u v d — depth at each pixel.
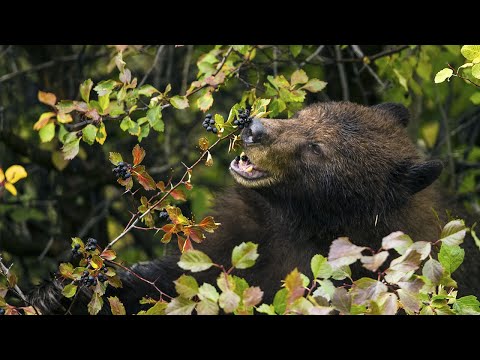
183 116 16.86
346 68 15.48
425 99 17.70
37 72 16.19
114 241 9.36
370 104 15.80
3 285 9.41
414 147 11.98
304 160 11.06
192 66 16.14
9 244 16.02
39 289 11.12
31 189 16.56
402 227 11.44
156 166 16.58
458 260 8.41
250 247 7.99
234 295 7.88
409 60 14.09
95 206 16.30
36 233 16.34
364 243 11.45
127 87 10.98
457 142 17.92
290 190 11.14
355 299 8.00
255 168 10.95
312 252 11.61
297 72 11.34
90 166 15.98
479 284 12.37
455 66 15.77
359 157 11.26
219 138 10.10
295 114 11.54
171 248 12.22
